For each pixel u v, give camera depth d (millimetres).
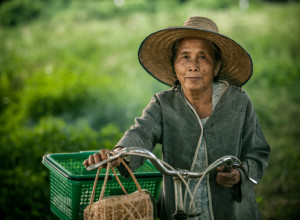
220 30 11430
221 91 2129
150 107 2133
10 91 8227
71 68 9711
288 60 9789
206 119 2098
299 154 5441
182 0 15500
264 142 2170
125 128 6500
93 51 11336
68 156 2553
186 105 2084
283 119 7117
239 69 2141
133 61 10211
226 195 2051
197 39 2033
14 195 4129
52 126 5523
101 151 1739
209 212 2070
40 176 4457
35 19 15289
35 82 8281
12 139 5145
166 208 2105
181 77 2062
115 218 1637
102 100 7277
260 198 4051
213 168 1784
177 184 1817
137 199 1676
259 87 8469
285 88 8422
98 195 2082
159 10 14594
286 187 4820
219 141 2055
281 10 13477
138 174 2109
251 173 2051
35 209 4066
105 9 14906
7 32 13844
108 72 9742
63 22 14188
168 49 2166
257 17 12578
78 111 7133
